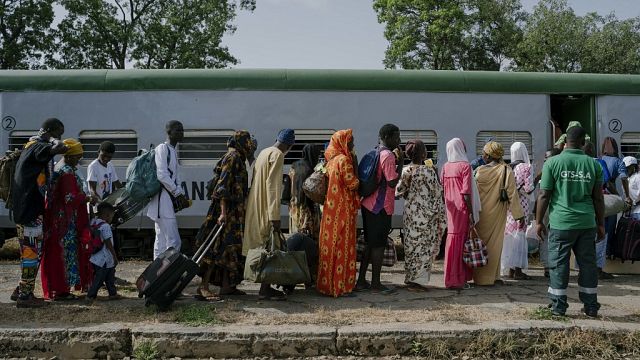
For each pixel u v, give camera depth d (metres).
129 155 9.15
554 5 28.17
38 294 6.14
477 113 9.41
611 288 6.73
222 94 9.18
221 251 5.71
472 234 6.39
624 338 4.73
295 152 9.19
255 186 5.84
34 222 5.39
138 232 9.70
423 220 6.25
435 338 4.63
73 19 25.09
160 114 9.16
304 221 6.50
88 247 5.71
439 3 26.97
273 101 9.19
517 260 7.11
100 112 9.15
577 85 9.53
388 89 9.28
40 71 9.21
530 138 9.50
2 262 9.27
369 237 6.17
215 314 5.14
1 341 4.57
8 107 9.14
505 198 6.62
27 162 5.27
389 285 6.70
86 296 5.72
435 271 8.03
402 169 6.50
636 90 9.59
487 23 28.91
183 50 25.88
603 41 26.97
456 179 6.43
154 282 5.14
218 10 26.33
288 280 5.46
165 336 4.59
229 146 5.84
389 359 4.52
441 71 9.48
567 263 5.16
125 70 9.24
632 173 7.73
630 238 7.32
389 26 28.14
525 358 4.59
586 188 5.14
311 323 4.90
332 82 9.22
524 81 9.50
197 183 9.11
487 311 5.34
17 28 23.03
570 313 5.32
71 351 4.58
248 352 4.57
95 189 6.96
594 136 9.65
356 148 9.21
